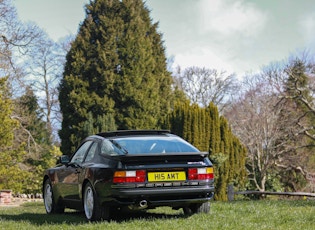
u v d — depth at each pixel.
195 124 20.00
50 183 10.92
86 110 32.44
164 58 38.25
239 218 8.41
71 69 33.72
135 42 33.88
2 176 25.47
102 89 33.09
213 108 20.53
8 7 30.56
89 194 8.87
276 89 32.81
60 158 9.86
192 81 47.66
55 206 10.84
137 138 9.16
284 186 30.25
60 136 32.94
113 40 33.78
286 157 30.12
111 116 31.69
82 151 9.66
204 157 8.80
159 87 36.50
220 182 19.62
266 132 28.52
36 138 36.41
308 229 7.09
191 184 8.49
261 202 12.73
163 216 8.91
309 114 32.03
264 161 27.70
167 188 8.34
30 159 33.19
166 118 20.97
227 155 19.81
